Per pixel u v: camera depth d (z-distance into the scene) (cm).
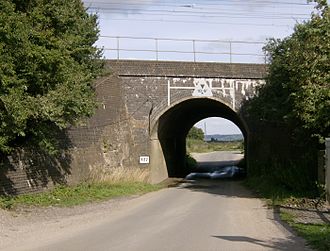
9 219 1475
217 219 1514
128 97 3133
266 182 2705
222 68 3203
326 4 1486
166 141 3866
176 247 1045
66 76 1694
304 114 1914
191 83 3184
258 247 1044
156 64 3158
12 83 1455
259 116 2977
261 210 1755
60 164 2292
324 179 1909
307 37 1827
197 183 3306
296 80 1989
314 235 1162
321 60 1675
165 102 3162
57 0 1738
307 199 1967
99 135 2728
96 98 2531
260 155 3206
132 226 1375
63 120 1730
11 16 1436
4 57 1427
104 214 1669
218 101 3203
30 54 1490
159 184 3172
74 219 1542
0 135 1544
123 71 3117
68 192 2162
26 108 1516
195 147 10225
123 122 3036
